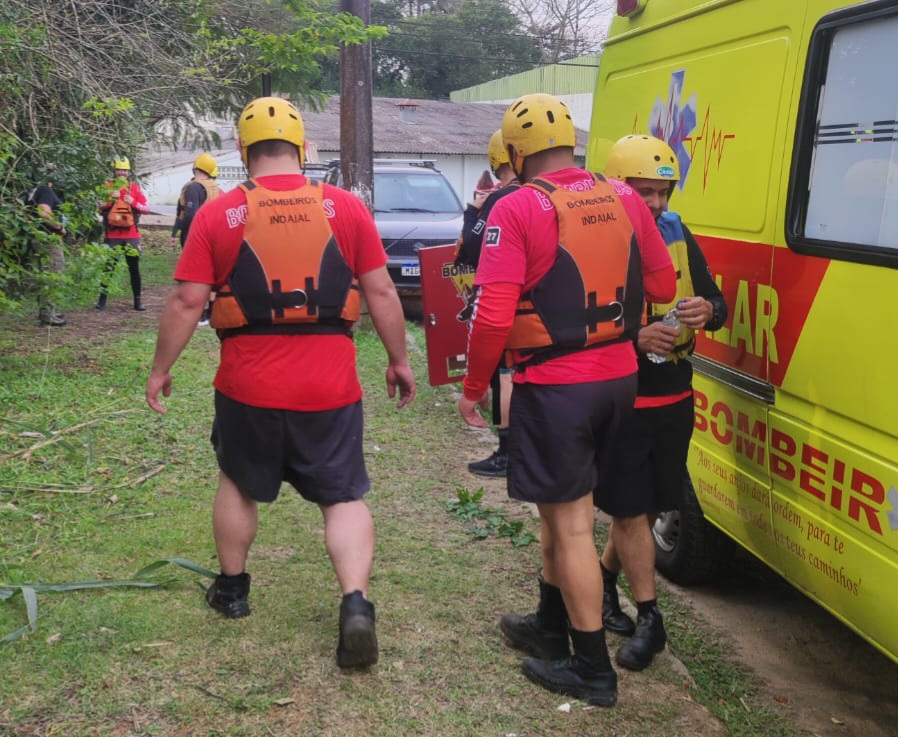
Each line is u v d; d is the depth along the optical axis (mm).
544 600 3391
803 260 3209
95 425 5930
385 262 3291
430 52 49906
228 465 3291
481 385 3033
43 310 9523
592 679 3158
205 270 3107
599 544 5039
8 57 7473
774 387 3398
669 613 4320
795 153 3275
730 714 3432
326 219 3131
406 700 3092
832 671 3910
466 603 3844
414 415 6789
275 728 2896
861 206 2914
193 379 7336
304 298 3090
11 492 4746
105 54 9156
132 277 10992
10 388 6719
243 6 11453
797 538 3301
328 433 3203
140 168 16109
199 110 12500
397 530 4652
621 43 5004
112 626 3422
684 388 3449
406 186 12648
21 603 3582
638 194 3270
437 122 39719
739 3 3744
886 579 2785
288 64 9203
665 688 3369
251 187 3117
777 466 3406
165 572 3924
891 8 2789
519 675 3299
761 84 3559
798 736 3377
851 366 2924
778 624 4305
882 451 2793
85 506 4641
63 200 7758
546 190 2930
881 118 2842
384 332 3320
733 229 3730
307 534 4422
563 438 2963
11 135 7129
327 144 32844
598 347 2988
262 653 3301
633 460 3389
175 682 3094
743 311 3625
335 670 3223
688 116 4152
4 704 2926
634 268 3031
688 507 4285
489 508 4984
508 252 2887
